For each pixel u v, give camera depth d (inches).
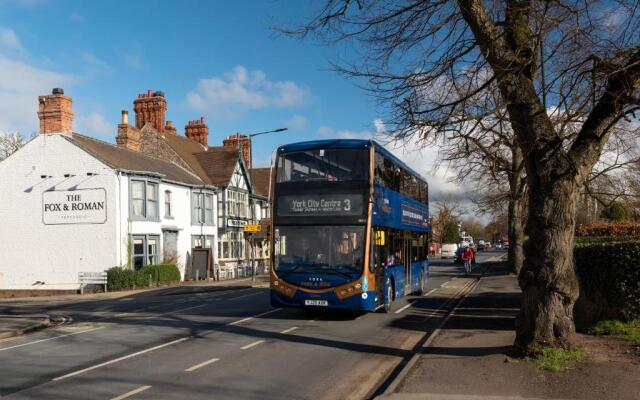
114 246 1189.1
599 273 430.6
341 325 559.2
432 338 430.6
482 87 343.3
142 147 1647.4
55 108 1245.1
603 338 386.3
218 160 1732.3
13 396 310.0
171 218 1385.3
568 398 258.5
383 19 351.3
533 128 335.6
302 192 579.8
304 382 335.3
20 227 1240.8
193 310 725.9
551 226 331.3
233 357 406.0
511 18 339.6
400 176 719.7
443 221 4195.4
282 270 573.9
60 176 1226.6
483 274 1314.0
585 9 327.3
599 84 330.3
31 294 1194.6
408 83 360.5
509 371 309.3
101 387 325.7
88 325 613.6
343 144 578.6
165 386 325.1
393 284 673.0
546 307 333.1
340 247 561.6
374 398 271.6
